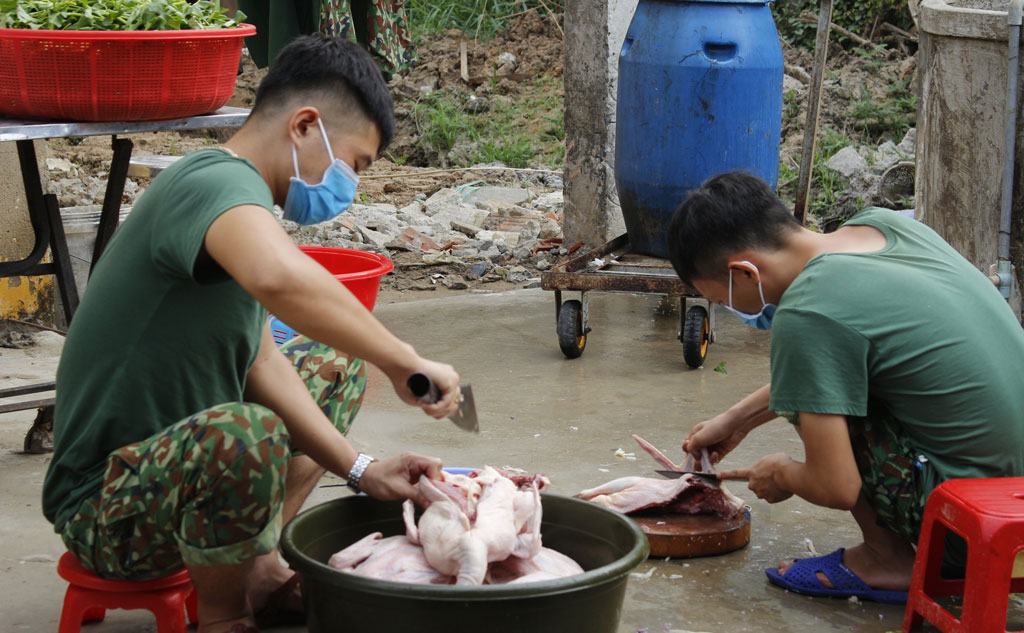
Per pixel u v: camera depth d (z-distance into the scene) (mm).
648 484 3086
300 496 2693
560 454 3713
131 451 2191
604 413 4133
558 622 2098
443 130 9625
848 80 9500
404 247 6703
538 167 9062
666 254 5258
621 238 5477
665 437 3883
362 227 6969
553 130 9805
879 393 2586
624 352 4949
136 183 7855
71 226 5137
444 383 2107
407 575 2260
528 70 10883
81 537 2254
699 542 2949
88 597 2348
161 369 2236
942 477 2564
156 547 2217
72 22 3305
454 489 2359
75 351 2273
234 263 2006
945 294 2559
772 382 2592
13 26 3234
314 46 2260
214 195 2057
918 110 4785
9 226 4969
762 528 3172
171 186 2129
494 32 11281
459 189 8156
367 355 2062
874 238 2695
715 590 2787
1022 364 2588
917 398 2535
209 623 2309
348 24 5438
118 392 2234
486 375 4598
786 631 2580
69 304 3836
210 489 2105
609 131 6309
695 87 4914
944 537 2514
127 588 2324
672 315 5590
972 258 4398
